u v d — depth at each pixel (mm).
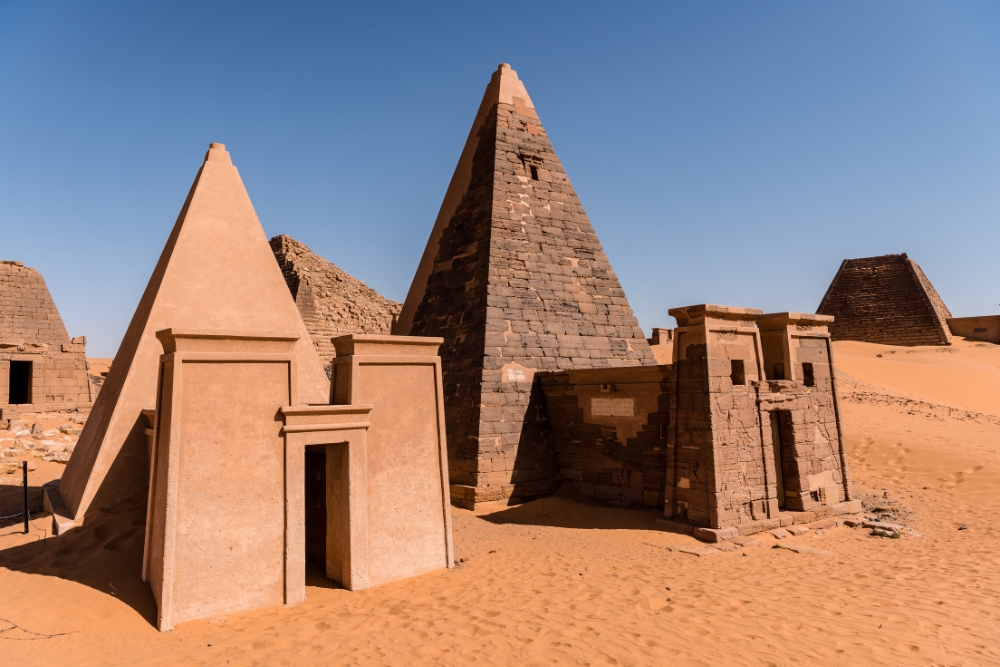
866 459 21328
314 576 9344
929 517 15586
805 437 14648
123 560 8836
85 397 30469
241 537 7891
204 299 13758
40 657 6309
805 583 9922
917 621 8156
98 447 11992
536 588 9016
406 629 7188
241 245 14797
